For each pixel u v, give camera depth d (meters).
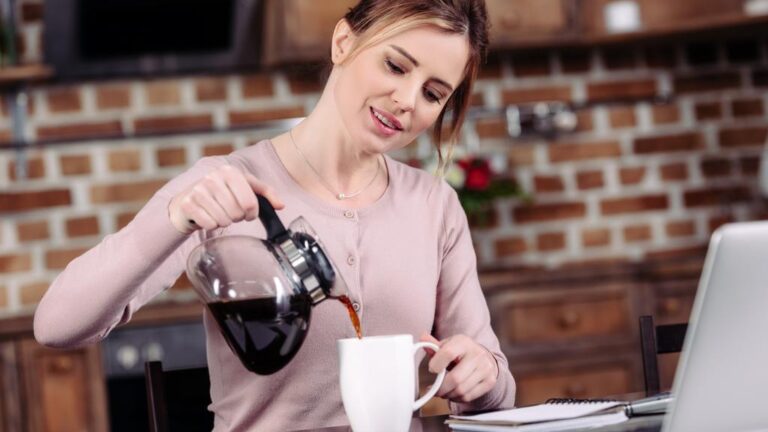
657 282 3.67
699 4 3.97
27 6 3.84
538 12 3.90
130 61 3.83
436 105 1.56
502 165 4.00
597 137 4.21
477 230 4.13
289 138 1.73
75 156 3.87
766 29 4.05
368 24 1.56
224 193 1.27
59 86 3.86
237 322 1.28
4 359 3.30
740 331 1.04
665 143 4.25
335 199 1.70
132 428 3.38
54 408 3.34
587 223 4.19
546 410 1.39
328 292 1.31
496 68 4.15
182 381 1.69
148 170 3.91
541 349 3.60
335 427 1.45
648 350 1.84
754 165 4.29
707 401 1.07
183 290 3.83
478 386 1.45
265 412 1.61
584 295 3.64
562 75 4.18
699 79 4.27
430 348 1.45
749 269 1.03
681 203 4.25
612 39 3.96
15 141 3.83
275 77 3.96
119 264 1.33
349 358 1.24
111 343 3.37
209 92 3.94
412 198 1.76
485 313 1.77
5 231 3.83
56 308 1.36
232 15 3.84
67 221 3.86
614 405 1.37
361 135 1.55
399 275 1.69
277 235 1.31
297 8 3.72
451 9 1.52
